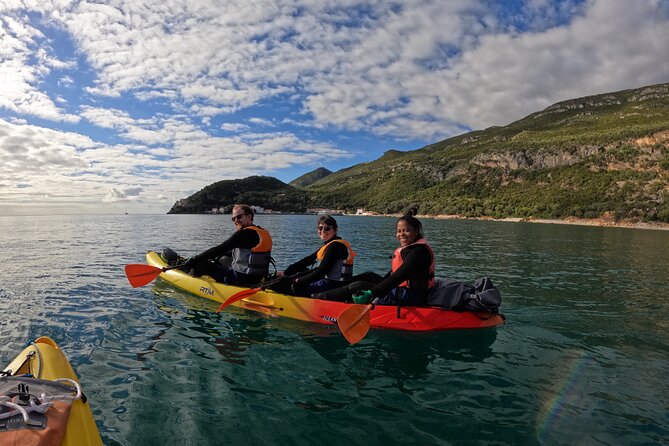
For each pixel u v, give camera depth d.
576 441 2.67
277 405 3.15
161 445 2.61
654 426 2.85
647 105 191.50
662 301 6.83
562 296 7.21
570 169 112.56
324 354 4.28
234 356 4.19
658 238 29.69
